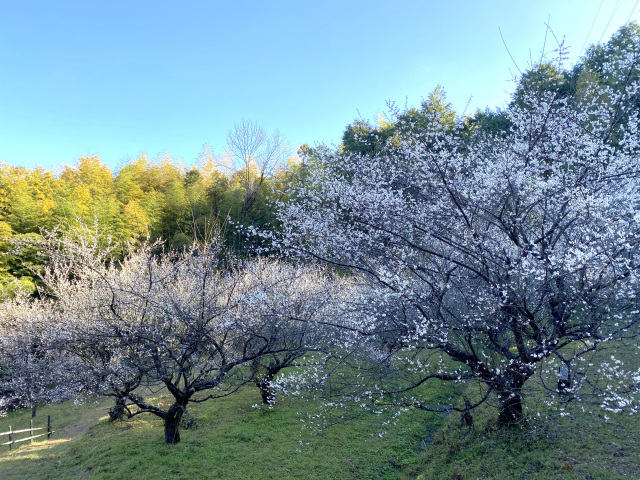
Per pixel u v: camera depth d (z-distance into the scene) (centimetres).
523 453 670
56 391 1275
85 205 2602
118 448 973
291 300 967
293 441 948
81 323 980
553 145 711
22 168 3067
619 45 1153
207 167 3850
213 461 875
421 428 962
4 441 1295
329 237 705
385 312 680
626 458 580
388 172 766
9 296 1820
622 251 566
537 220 678
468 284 688
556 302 617
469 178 695
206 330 880
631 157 641
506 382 626
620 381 601
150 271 923
